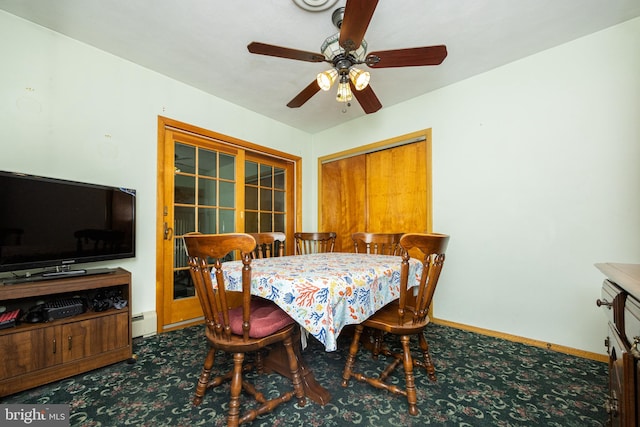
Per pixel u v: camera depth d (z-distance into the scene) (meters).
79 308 1.68
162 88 2.50
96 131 2.12
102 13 1.78
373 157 3.38
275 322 1.33
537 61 2.19
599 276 1.92
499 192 2.36
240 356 1.24
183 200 2.71
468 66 2.37
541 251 2.15
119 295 1.95
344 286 1.24
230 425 1.17
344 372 1.56
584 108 2.00
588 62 1.98
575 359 1.90
